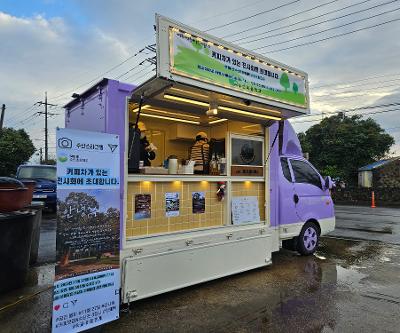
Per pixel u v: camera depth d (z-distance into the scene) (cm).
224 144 518
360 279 494
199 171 548
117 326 340
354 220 1178
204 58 375
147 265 378
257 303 400
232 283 471
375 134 2459
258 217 536
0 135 3072
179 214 444
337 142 2502
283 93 475
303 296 423
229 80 401
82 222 304
